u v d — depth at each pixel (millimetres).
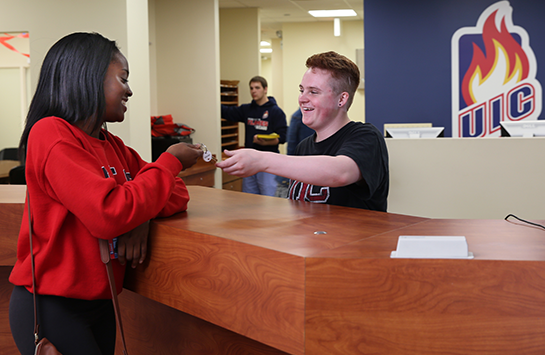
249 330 1110
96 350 1286
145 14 4723
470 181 3975
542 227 1261
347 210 1561
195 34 6230
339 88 1819
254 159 1450
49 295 1216
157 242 1337
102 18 4391
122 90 1328
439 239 1003
